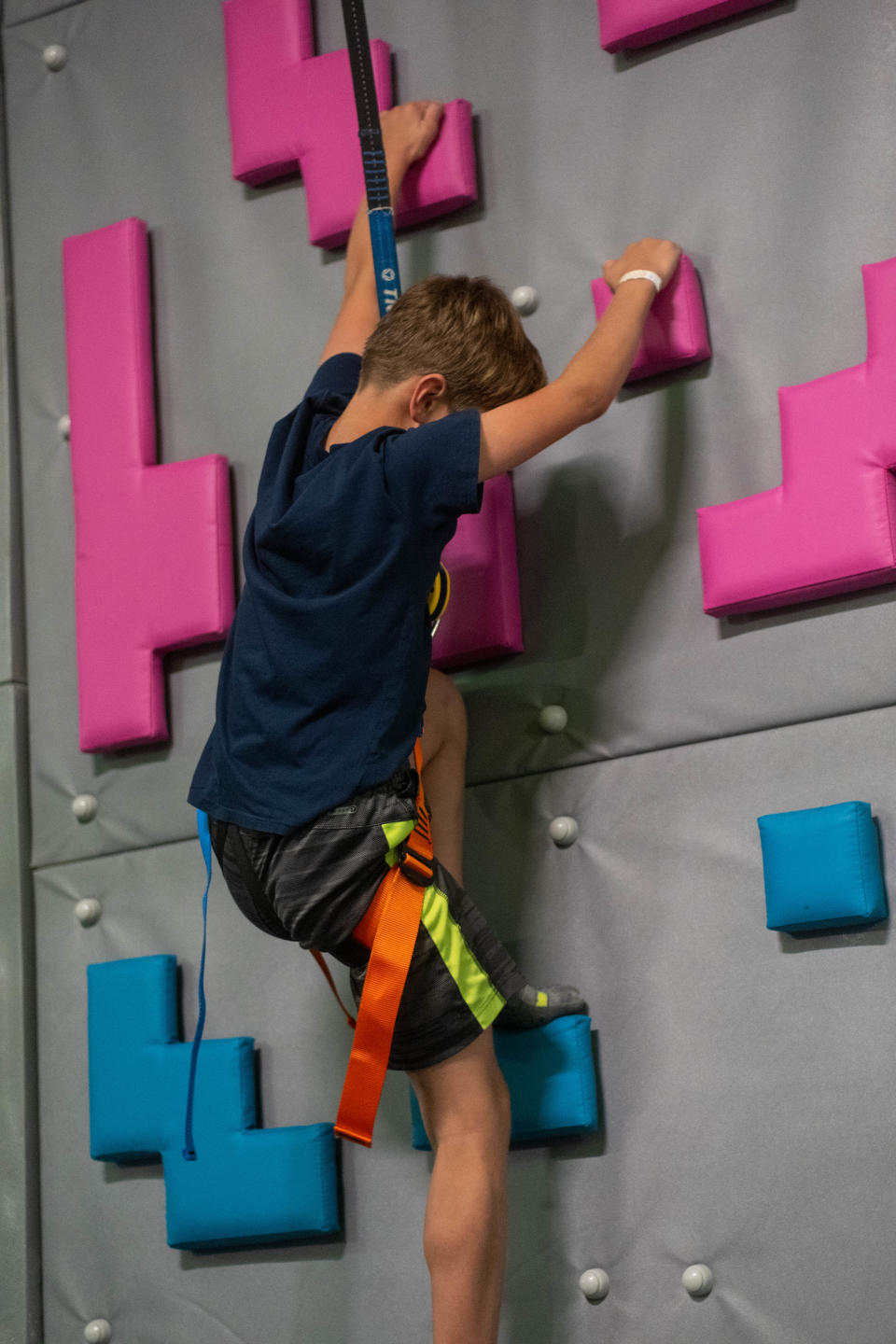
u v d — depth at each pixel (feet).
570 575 6.26
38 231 7.93
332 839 4.86
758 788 5.75
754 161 6.23
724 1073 5.58
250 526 5.34
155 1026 6.51
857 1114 5.33
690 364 6.18
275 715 4.96
